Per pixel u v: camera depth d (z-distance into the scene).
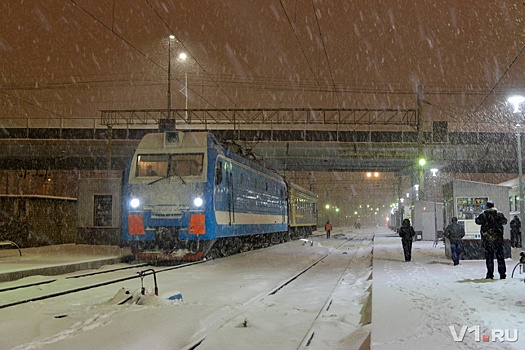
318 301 11.41
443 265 17.55
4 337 7.30
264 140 44.91
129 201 18.73
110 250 24.59
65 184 70.19
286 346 7.25
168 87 32.16
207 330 7.88
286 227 33.12
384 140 46.66
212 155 18.98
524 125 43.38
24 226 26.25
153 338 7.10
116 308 9.12
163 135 19.39
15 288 12.23
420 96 39.47
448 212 24.58
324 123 41.84
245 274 15.94
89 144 43.78
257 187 25.47
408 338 6.69
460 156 45.94
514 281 12.32
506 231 22.31
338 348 7.17
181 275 15.36
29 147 44.09
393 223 87.25
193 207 18.27
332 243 39.88
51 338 6.96
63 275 15.36
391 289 11.31
